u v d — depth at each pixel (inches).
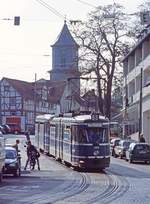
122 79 3240.7
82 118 1512.1
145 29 2866.6
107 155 1505.9
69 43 5152.6
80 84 3110.2
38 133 2490.2
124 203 812.0
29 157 1609.3
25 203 807.7
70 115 1626.5
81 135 1496.1
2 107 4864.7
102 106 3061.0
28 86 5059.1
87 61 3002.0
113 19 2970.0
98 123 1507.1
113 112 3804.1
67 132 1633.9
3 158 1251.8
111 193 965.2
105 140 1505.9
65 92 5147.6
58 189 1045.2
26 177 1354.6
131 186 1104.2
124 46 3004.4
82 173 1470.2
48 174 1440.7
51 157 2124.8
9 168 1339.8
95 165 1487.5
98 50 2982.3
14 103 4849.9
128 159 2039.9
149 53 2812.5
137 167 1765.5
